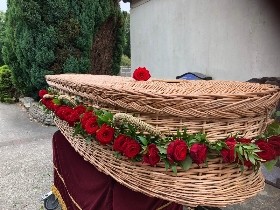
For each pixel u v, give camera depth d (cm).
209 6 496
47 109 252
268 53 395
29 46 760
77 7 768
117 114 128
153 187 130
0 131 650
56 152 248
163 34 644
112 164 145
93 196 171
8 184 372
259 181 141
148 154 124
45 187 362
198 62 535
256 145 130
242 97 127
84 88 166
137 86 153
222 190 127
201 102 122
